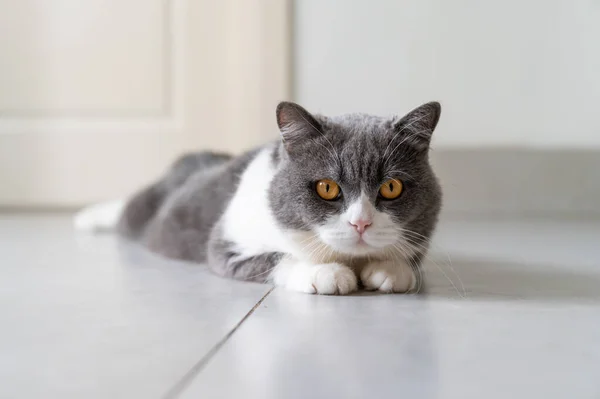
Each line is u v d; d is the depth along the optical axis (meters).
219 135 1.05
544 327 0.45
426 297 0.52
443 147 1.05
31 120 1.05
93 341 0.42
